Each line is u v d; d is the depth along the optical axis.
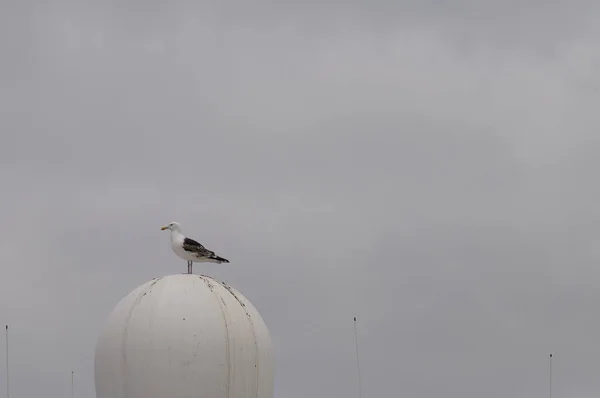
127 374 28.36
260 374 29.00
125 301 29.23
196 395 28.12
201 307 28.56
